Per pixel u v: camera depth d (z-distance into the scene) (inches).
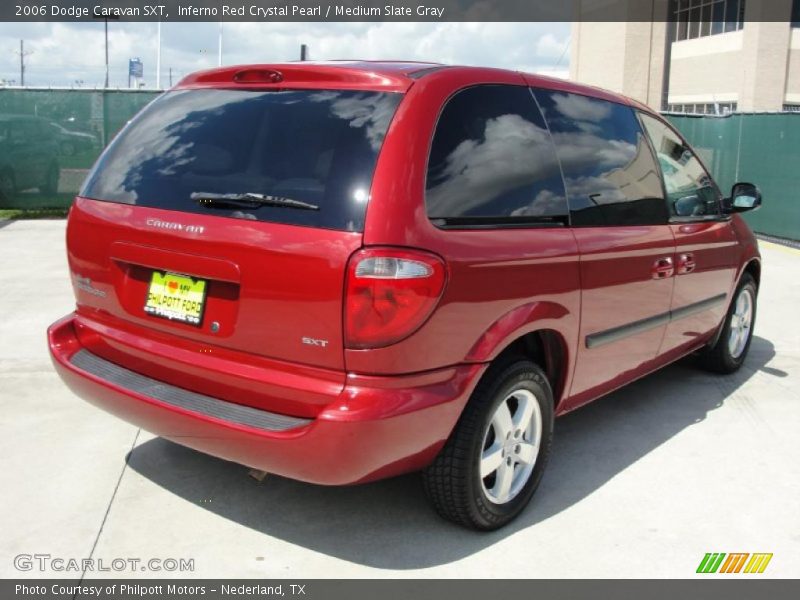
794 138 476.1
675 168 180.1
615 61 1264.8
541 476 137.9
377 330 105.1
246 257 111.5
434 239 110.0
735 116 520.7
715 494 145.4
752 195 192.4
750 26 991.0
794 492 146.8
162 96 139.9
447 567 119.6
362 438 105.8
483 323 117.6
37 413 173.2
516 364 125.8
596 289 141.8
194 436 116.6
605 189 148.9
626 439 170.2
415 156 110.8
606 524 133.8
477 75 127.4
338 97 118.4
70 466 148.2
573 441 168.7
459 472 120.1
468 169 119.0
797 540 129.9
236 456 114.0
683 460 160.1
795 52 994.1
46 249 394.9
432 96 116.6
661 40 1216.2
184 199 120.3
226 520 131.2
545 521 134.3
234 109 125.5
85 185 136.6
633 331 157.6
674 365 226.4
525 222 127.4
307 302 107.6
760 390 204.8
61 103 549.0
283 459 109.7
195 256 116.3
